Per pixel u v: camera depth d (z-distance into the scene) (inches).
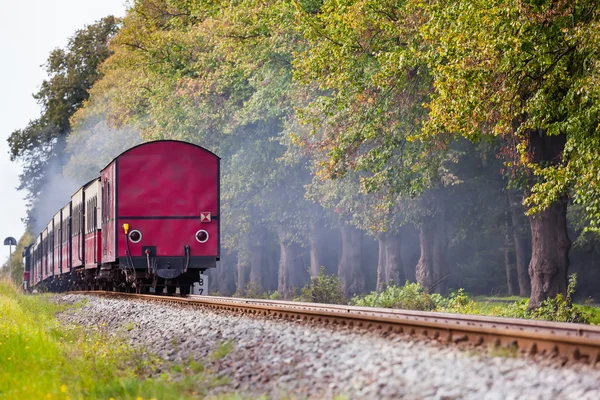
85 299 2304.4
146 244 1984.5
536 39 1467.8
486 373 641.6
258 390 717.3
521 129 1573.6
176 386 773.3
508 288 3882.9
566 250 1969.7
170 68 3408.0
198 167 2015.3
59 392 758.5
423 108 2060.8
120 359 1005.2
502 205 3560.5
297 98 2559.1
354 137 2081.7
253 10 2539.4
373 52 1972.2
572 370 641.0
